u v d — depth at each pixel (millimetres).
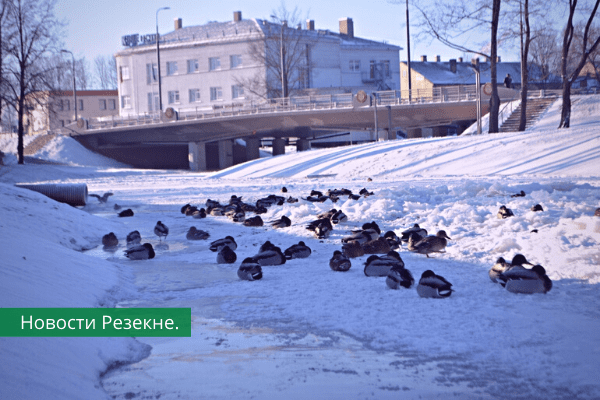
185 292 9102
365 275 9625
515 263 8391
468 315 6969
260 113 62469
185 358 6070
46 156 70062
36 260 8906
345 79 89625
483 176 30594
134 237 14031
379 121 59375
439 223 14586
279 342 6445
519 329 6387
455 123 61000
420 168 35688
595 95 50500
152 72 88625
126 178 50656
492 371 5371
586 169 28859
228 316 7574
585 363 5387
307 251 11742
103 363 5922
